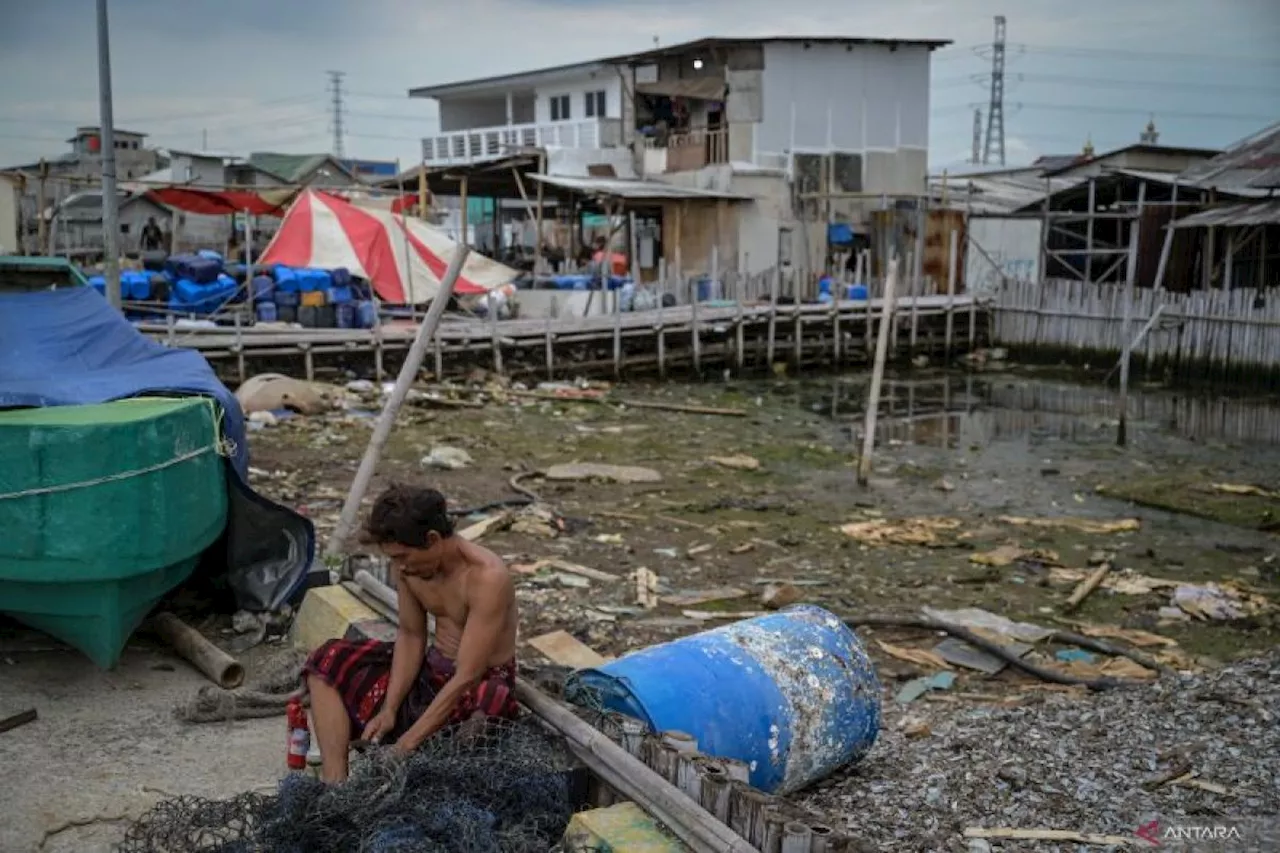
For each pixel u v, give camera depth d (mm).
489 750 4355
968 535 13977
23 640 6551
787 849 3760
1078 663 9430
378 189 29547
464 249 8570
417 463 16703
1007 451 20047
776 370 31750
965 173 50406
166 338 21875
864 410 25000
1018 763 6551
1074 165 40594
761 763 5566
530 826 4145
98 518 5777
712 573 11984
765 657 5844
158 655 6613
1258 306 27969
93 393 6676
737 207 37469
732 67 39125
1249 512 15250
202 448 6430
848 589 11586
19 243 27641
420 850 3750
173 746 5426
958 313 35281
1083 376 31516
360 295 27281
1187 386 29297
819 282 36250
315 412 20094
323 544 10883
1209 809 5867
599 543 12961
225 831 4191
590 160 40375
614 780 4387
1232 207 29859
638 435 20344
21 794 4844
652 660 5617
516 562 11844
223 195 28031
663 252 36594
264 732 5660
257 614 7074
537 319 29469
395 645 4680
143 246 39719
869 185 41094
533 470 16625
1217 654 9891
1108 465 18812
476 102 52125
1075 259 37500
